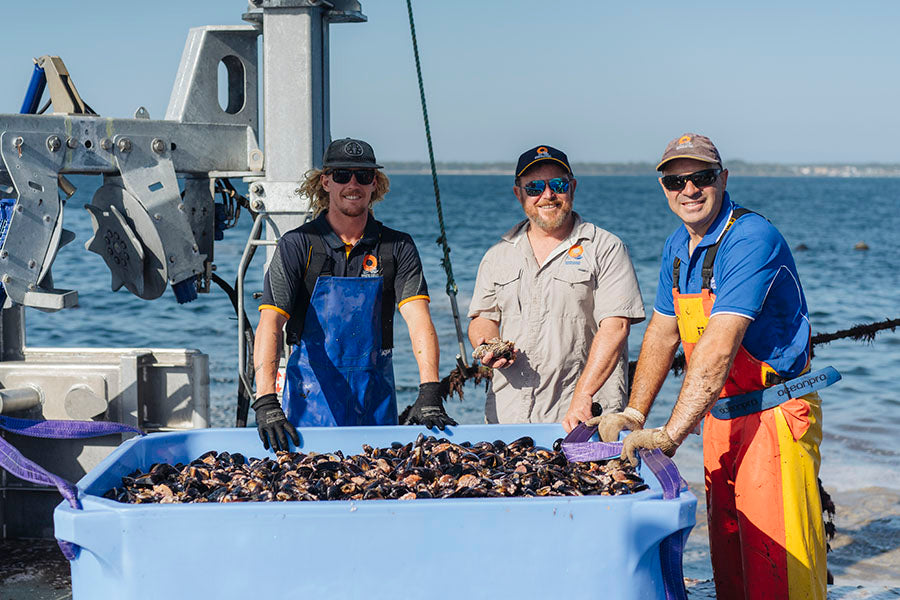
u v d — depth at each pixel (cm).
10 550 409
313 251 332
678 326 312
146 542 204
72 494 215
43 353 425
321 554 204
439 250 3703
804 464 288
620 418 296
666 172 293
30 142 358
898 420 1023
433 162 390
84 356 424
